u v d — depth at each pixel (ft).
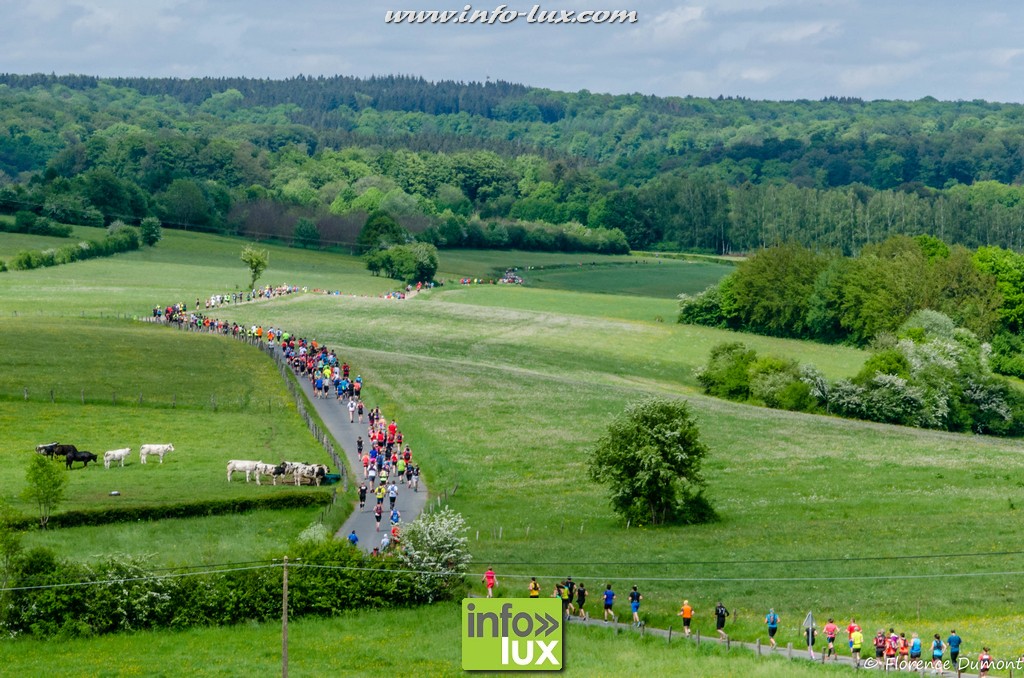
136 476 654.12
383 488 622.54
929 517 644.69
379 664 422.00
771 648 440.04
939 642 411.54
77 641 447.83
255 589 477.77
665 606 492.95
